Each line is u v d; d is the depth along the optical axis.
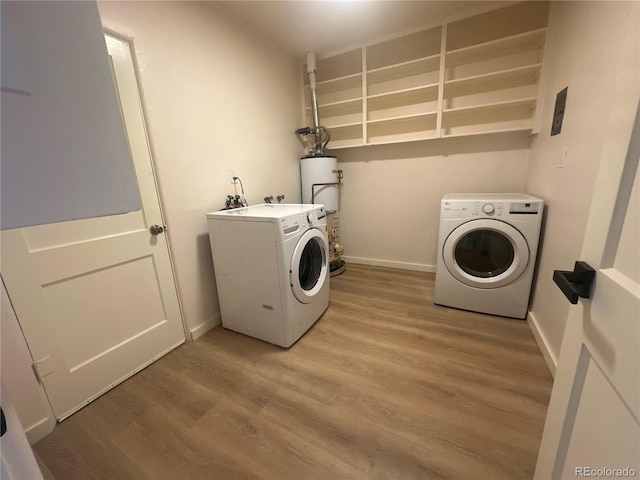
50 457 1.11
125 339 1.52
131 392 1.43
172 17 1.61
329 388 1.41
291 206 2.05
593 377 0.50
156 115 1.56
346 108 2.95
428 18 2.16
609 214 0.46
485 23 2.25
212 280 2.01
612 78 1.06
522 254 1.82
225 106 2.01
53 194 0.29
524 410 1.23
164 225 1.68
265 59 2.38
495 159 2.44
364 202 3.11
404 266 3.06
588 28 1.29
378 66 2.69
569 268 1.35
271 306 1.71
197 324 1.92
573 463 0.55
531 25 2.12
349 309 2.20
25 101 0.26
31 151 0.27
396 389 1.38
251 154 2.29
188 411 1.30
